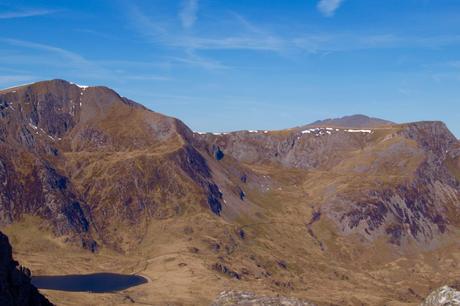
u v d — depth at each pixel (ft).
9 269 393.50
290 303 409.90
